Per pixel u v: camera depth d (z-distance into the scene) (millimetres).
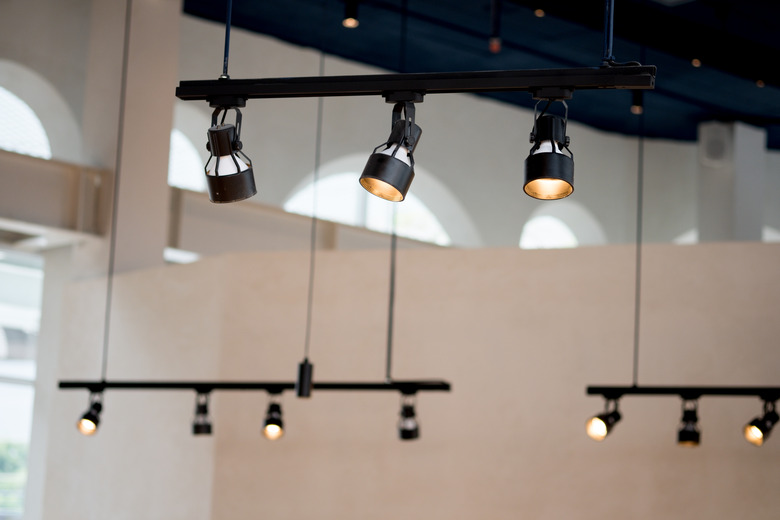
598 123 10625
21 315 9883
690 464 5605
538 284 5973
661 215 10859
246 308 6426
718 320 5656
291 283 6383
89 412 5535
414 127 2807
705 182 10344
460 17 7918
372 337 6184
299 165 9031
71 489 7277
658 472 5637
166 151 7688
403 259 6230
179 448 6512
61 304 7828
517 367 5926
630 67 2662
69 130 7762
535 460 5812
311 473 6145
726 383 5586
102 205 7480
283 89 2873
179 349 6695
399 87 2779
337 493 6090
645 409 5715
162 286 6902
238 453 6242
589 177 10703
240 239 8195
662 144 10969
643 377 5711
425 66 9367
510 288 6016
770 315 5586
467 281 6098
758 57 8039
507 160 10383
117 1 7660
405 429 5387
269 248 8359
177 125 8586
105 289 7320
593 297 5867
